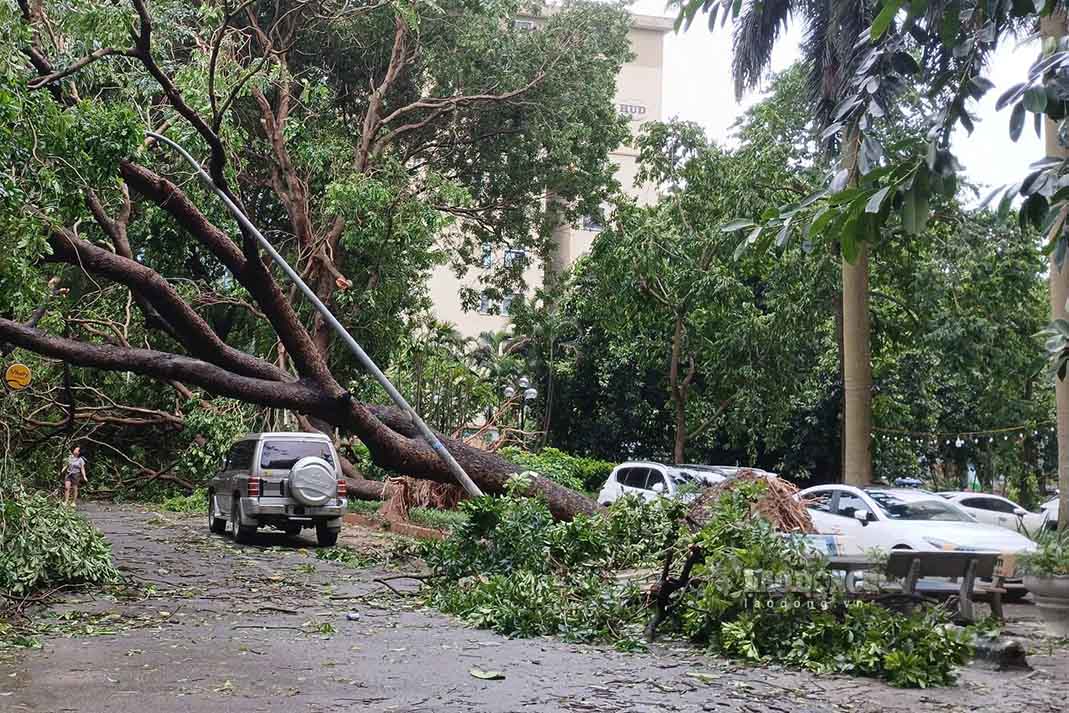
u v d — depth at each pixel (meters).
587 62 33.62
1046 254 4.02
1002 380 31.98
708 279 28.36
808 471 38.69
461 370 31.91
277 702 6.95
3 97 11.52
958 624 9.89
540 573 11.93
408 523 23.09
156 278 16.09
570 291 41.25
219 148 16.12
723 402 33.16
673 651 9.15
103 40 14.70
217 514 21.11
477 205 36.25
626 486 24.38
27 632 9.54
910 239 26.36
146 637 9.45
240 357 17.34
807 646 8.59
